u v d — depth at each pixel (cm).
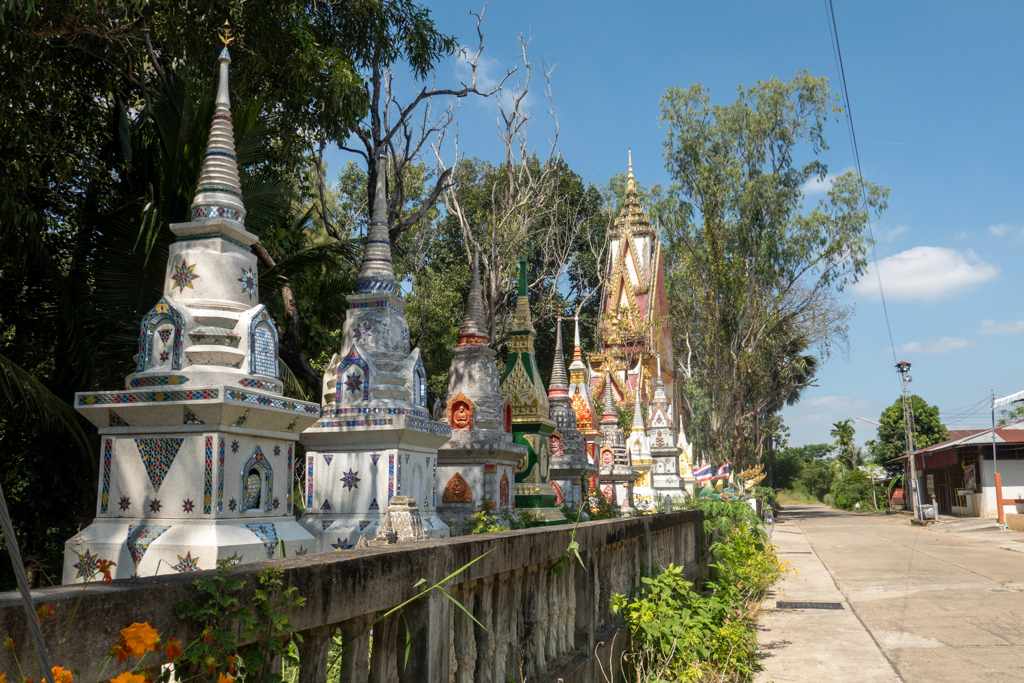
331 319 1375
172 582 179
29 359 1066
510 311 2464
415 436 648
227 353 484
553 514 1008
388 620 281
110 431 469
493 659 374
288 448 519
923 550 2242
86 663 154
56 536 974
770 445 6247
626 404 2528
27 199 880
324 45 1165
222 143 543
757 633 983
